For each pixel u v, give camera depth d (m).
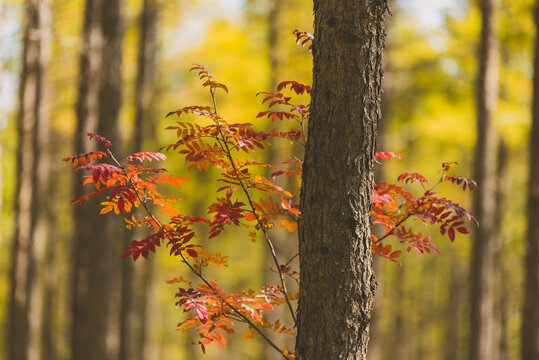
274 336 11.69
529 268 7.24
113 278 8.12
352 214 2.49
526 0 10.27
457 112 11.79
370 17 2.50
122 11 8.12
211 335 2.97
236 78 12.07
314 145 2.54
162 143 13.84
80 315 7.95
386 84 11.12
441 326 27.22
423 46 11.88
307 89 2.97
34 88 10.41
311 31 11.77
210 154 2.86
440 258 26.61
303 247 2.56
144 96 12.23
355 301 2.50
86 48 7.93
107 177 2.54
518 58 11.45
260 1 12.23
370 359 10.58
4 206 12.89
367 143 2.52
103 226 8.00
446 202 2.97
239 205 2.88
